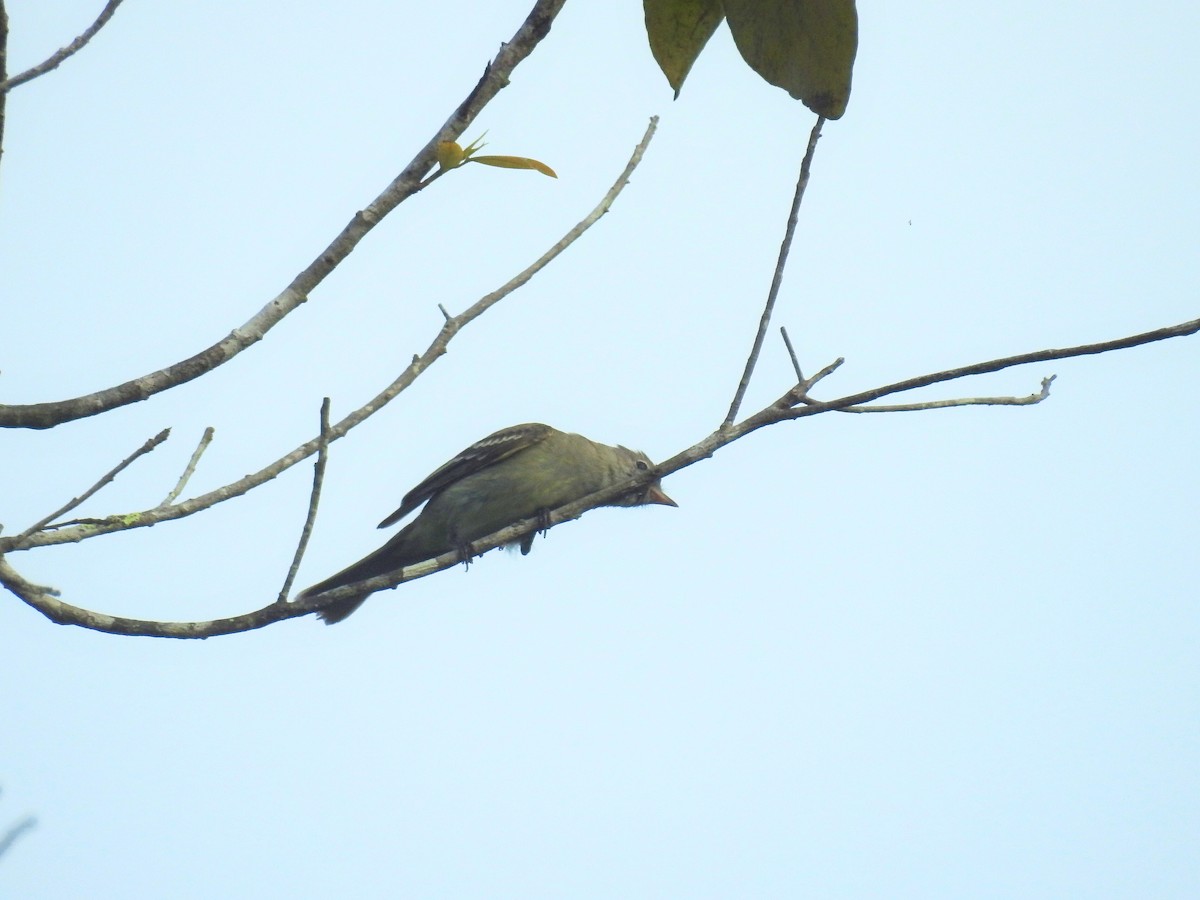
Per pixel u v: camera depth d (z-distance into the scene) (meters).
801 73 6.72
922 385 8.74
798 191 8.78
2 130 6.55
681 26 7.09
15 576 7.66
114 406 7.31
